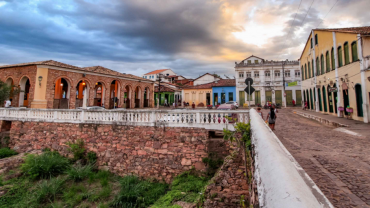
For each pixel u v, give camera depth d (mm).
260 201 1804
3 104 18734
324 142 7680
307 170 4590
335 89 15891
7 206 8172
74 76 20719
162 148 10219
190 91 40719
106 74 24047
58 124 12781
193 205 7379
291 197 1083
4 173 10461
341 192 3430
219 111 9383
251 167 4758
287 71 34812
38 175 10250
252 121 5727
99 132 11641
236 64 37156
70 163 11492
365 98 12273
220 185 7246
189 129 9828
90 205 8352
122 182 9648
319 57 19891
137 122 10781
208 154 9414
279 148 2314
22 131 13891
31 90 18391
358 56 12812
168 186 9547
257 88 36000
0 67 20797
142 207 8102
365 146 6879
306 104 24562
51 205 8250
